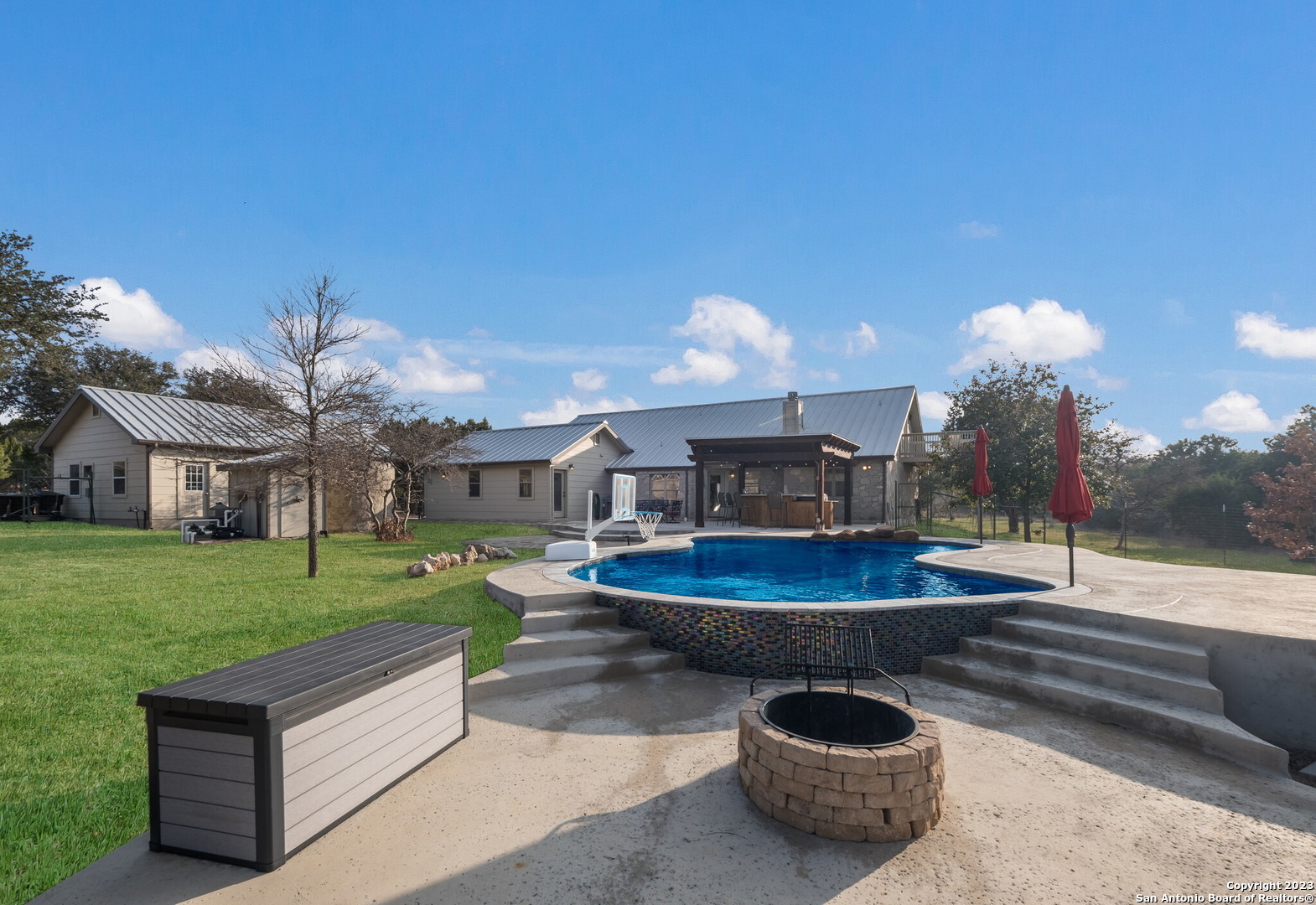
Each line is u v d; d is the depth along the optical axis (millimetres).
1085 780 3807
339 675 3254
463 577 10531
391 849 2998
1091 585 7641
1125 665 5215
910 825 3102
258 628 6836
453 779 3773
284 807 2867
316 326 11156
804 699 4078
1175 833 3207
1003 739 4453
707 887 2703
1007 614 6547
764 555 13500
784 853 2977
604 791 3619
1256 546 23406
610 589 7426
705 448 20375
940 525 29531
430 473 25641
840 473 24453
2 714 4430
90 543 15305
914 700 5316
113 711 4516
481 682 5262
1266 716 4926
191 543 15953
